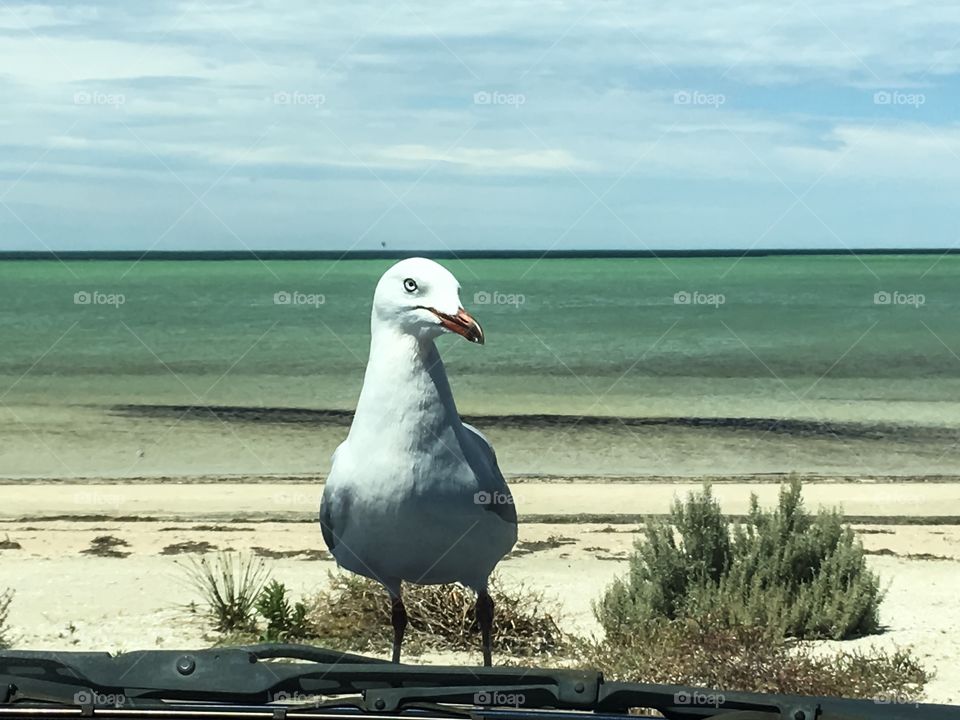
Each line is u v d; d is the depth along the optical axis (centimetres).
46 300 6831
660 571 998
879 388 3312
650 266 12119
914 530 1476
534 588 1118
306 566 1222
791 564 1008
